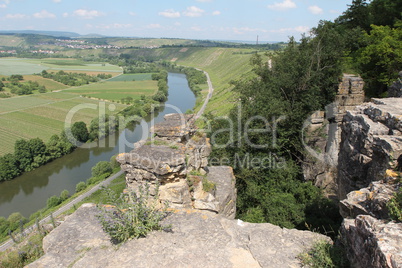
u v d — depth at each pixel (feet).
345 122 42.55
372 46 82.64
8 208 148.77
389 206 21.39
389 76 78.13
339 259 22.04
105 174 159.94
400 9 107.65
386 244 17.63
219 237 25.13
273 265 22.12
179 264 22.11
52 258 22.88
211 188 41.86
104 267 21.85
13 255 34.22
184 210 28.78
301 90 87.66
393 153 28.94
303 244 24.48
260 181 74.79
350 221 23.97
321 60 87.56
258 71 106.01
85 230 26.05
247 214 59.41
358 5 121.80
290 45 104.94
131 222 25.23
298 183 71.10
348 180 38.93
